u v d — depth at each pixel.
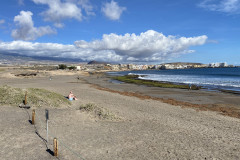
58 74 106.62
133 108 21.67
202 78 80.94
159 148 10.44
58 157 8.70
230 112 21.36
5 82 52.50
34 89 24.02
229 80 67.94
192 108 23.09
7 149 9.12
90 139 11.27
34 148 9.46
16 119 13.98
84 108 18.88
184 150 10.30
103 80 71.75
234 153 10.21
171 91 39.34
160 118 17.38
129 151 9.87
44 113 16.39
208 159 9.38
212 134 13.23
